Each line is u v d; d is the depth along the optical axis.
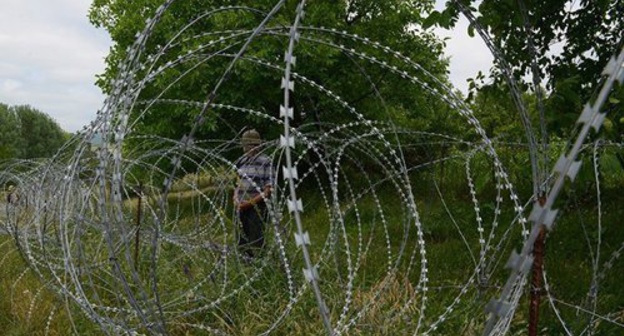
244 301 4.68
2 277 6.18
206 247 5.55
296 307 4.50
